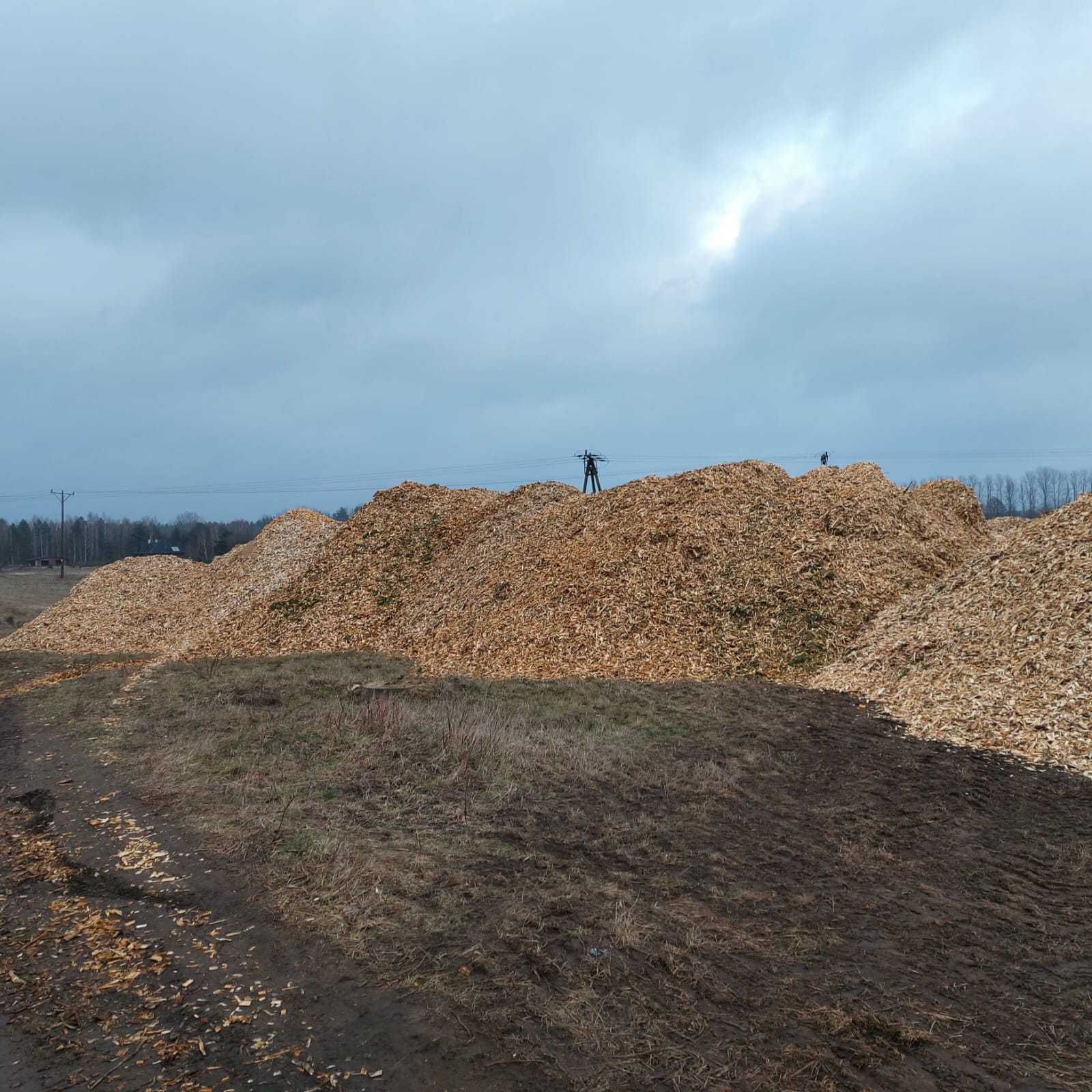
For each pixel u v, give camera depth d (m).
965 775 7.78
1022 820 6.71
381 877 5.59
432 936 4.78
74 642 21.53
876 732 9.34
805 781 7.76
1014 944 4.74
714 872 5.73
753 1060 3.65
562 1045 3.77
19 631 23.03
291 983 4.32
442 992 4.20
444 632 16.72
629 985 4.26
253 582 23.59
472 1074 3.56
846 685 11.44
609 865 5.84
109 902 5.37
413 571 21.53
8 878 5.88
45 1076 3.62
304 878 5.59
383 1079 3.55
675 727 9.70
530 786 7.62
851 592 14.52
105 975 4.48
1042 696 9.21
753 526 16.45
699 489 17.66
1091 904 5.26
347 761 8.42
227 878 5.65
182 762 8.54
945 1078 3.54
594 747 8.81
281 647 18.50
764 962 4.51
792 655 13.16
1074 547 11.85
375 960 4.53
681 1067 3.61
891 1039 3.82
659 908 5.15
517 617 15.48
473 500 25.16
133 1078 3.60
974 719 9.21
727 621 14.13
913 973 4.41
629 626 14.12
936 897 5.34
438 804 7.15
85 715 11.36
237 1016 4.03
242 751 8.91
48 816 7.17
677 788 7.57
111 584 25.52
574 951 4.60
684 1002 4.11
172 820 6.85
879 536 16.42
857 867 5.82
